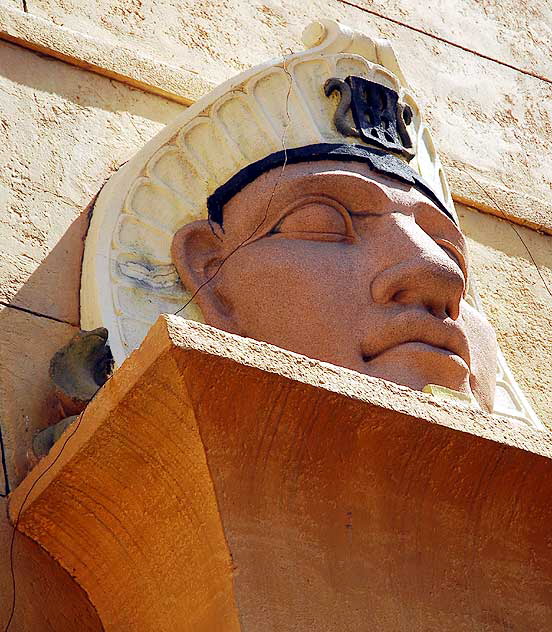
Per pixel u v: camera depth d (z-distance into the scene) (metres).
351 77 3.83
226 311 3.53
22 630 3.13
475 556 3.14
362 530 3.02
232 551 2.87
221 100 3.79
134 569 3.05
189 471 2.92
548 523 3.22
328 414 2.96
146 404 2.88
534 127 5.29
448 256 3.59
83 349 3.43
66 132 4.02
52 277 3.70
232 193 3.65
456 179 4.82
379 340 3.38
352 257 3.50
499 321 4.55
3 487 3.29
